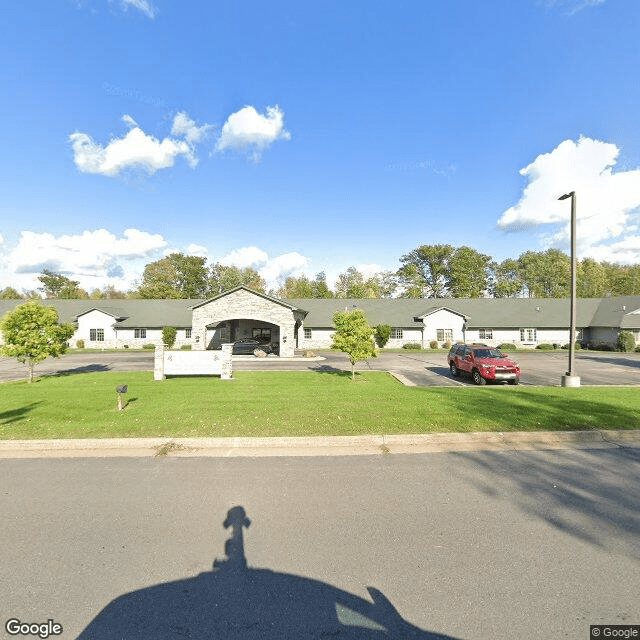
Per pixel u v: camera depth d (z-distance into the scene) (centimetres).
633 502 538
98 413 1013
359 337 1694
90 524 483
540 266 7538
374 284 7562
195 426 889
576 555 414
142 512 513
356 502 539
